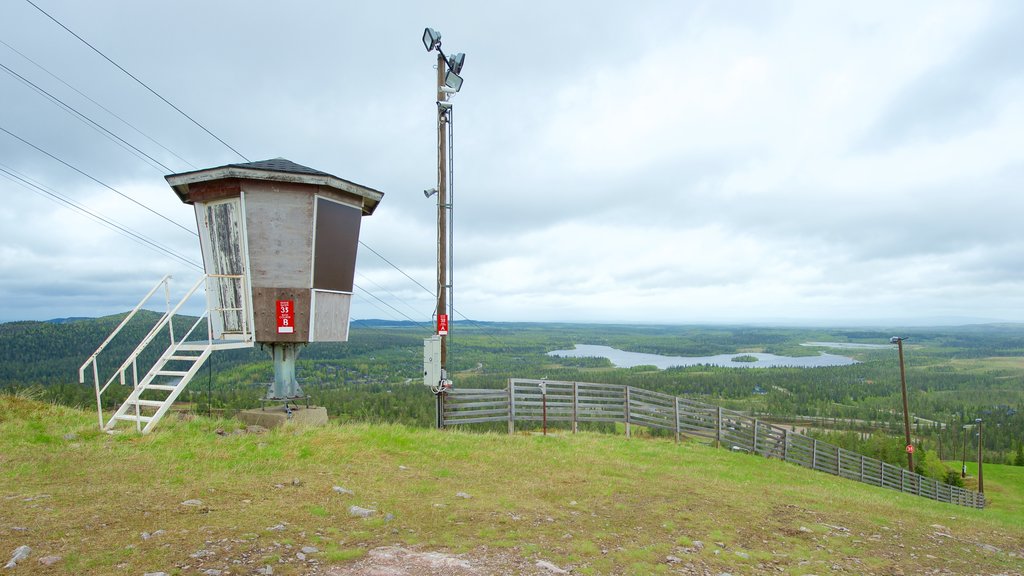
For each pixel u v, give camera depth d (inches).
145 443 349.1
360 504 264.8
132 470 289.4
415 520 247.8
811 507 382.9
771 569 238.4
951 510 629.9
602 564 215.9
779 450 775.7
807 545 283.0
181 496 250.4
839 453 860.6
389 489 299.9
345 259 512.7
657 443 640.4
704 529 286.7
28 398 450.9
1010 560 318.0
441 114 565.0
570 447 515.8
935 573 266.4
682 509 324.8
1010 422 5078.7
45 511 216.1
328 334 494.9
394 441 422.6
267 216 462.0
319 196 482.0
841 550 281.7
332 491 281.1
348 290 520.4
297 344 491.5
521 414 605.3
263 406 495.8
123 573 163.3
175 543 190.2
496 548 218.4
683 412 706.2
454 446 438.3
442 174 566.9
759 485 460.1
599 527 269.9
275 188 465.7
